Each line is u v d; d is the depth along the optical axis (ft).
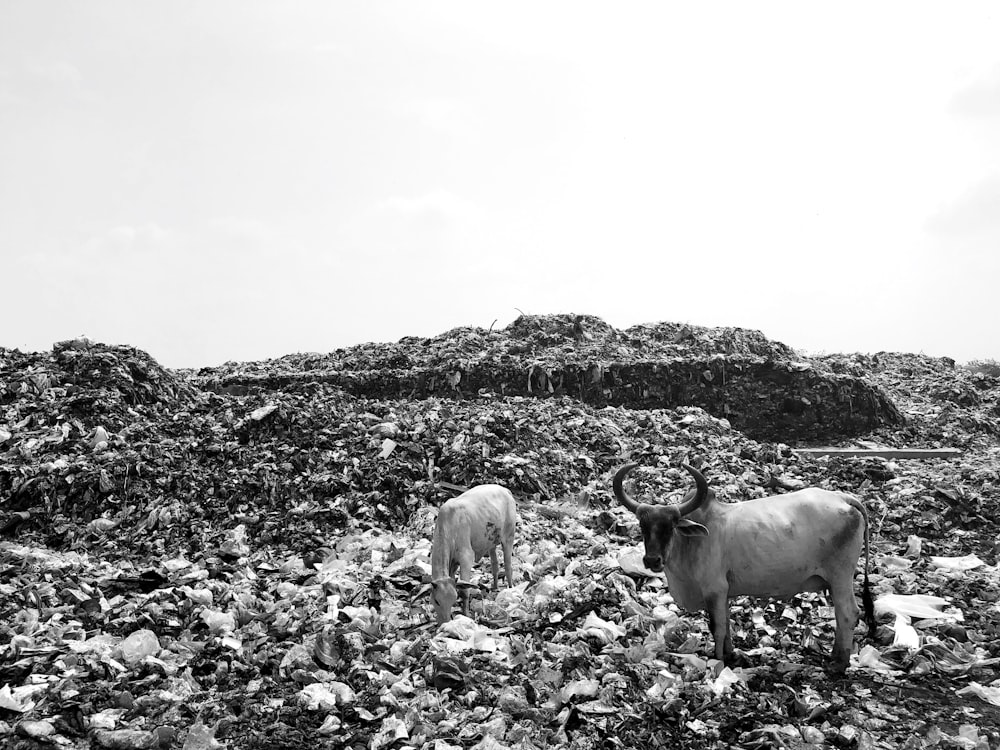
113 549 35.86
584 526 37.40
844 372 73.36
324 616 26.37
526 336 76.13
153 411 51.44
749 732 18.98
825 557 21.83
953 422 64.49
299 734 19.54
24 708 20.53
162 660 23.48
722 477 43.04
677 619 24.99
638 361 64.95
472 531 27.53
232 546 35.27
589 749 18.40
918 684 21.56
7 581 30.40
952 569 31.89
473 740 18.94
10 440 45.03
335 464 43.27
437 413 49.80
